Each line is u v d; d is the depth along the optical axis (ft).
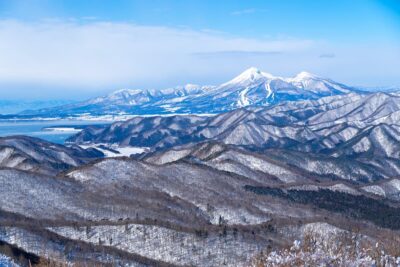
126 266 361.71
